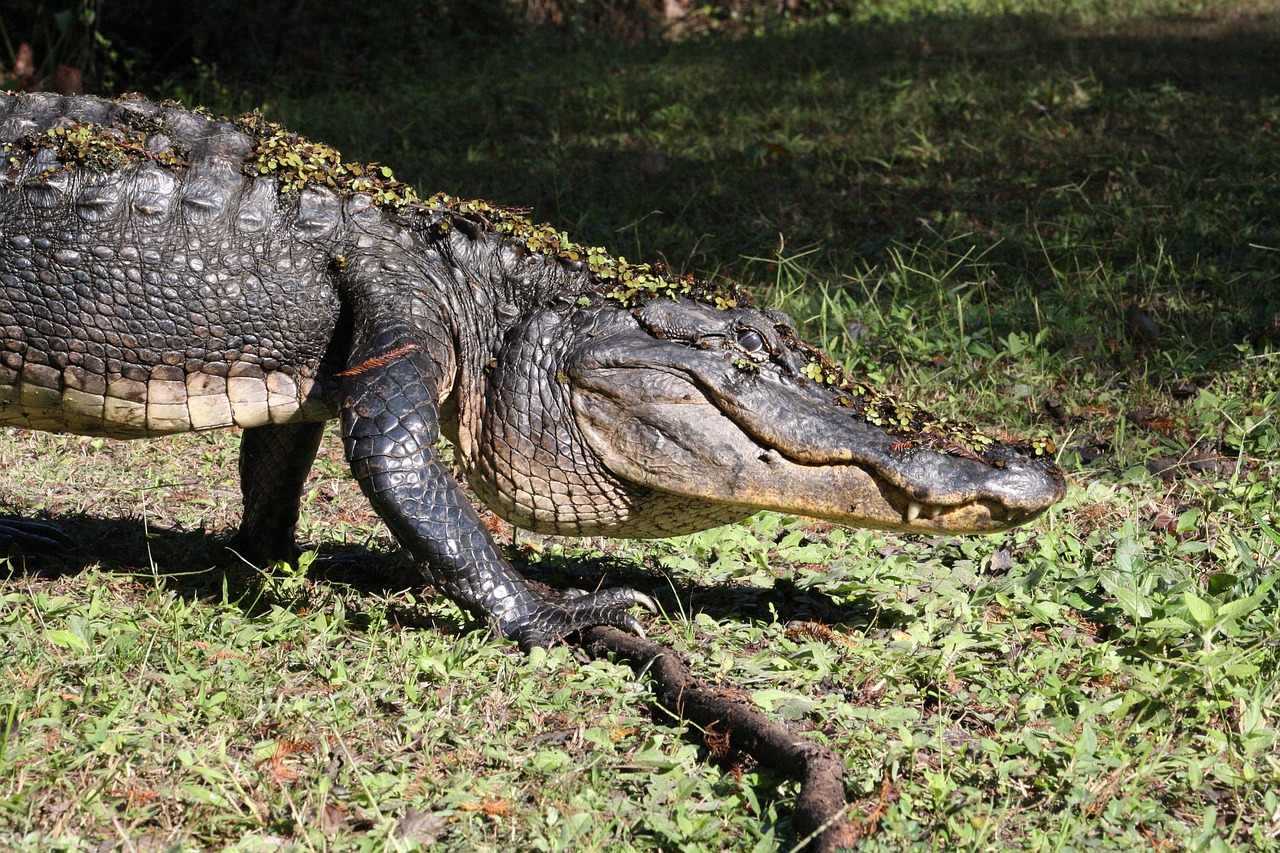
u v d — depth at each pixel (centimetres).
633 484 435
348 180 452
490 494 450
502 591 416
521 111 1178
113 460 614
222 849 298
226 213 434
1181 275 791
